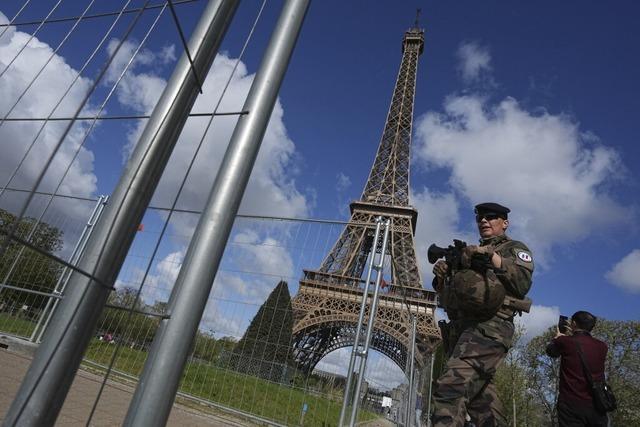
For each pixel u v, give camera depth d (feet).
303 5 8.36
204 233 6.38
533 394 115.55
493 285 11.72
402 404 34.78
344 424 20.63
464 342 11.91
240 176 6.78
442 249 14.10
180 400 24.67
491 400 12.67
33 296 24.66
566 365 17.20
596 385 16.17
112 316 17.19
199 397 24.54
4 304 24.71
